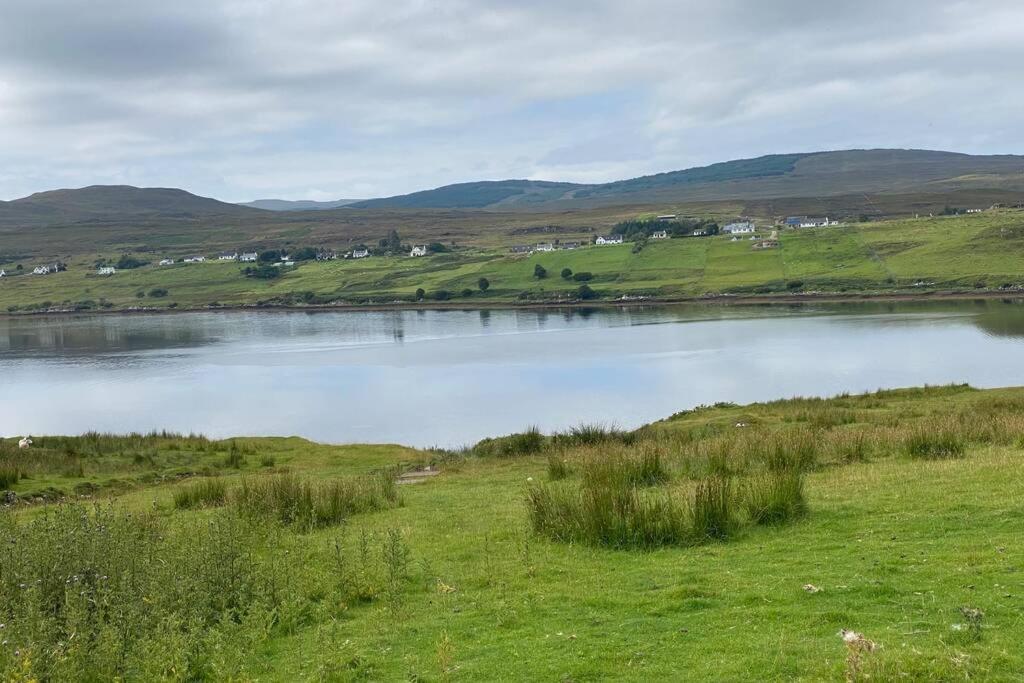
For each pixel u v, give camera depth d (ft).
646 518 47.03
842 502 52.39
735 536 46.39
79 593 34.71
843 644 28.60
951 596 32.65
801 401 144.25
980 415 93.04
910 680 25.12
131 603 34.55
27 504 79.36
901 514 47.73
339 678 30.01
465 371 272.72
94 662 30.42
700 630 31.65
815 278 513.04
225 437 182.50
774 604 33.86
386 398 227.81
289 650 33.88
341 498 65.77
